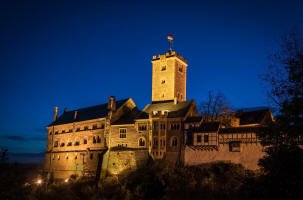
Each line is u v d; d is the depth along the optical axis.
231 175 44.31
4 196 40.56
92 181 60.31
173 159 55.06
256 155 46.09
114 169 61.06
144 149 58.19
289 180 21.72
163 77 69.00
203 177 47.12
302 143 22.30
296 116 21.98
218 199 41.38
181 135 55.03
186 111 56.78
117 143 62.56
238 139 48.47
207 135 51.34
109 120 64.94
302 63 22.33
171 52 68.75
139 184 50.47
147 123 59.12
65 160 75.06
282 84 23.14
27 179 49.97
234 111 63.78
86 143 70.25
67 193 53.78
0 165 41.66
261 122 57.94
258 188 24.73
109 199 50.28
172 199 45.34
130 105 70.94
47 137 85.50
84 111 79.06
